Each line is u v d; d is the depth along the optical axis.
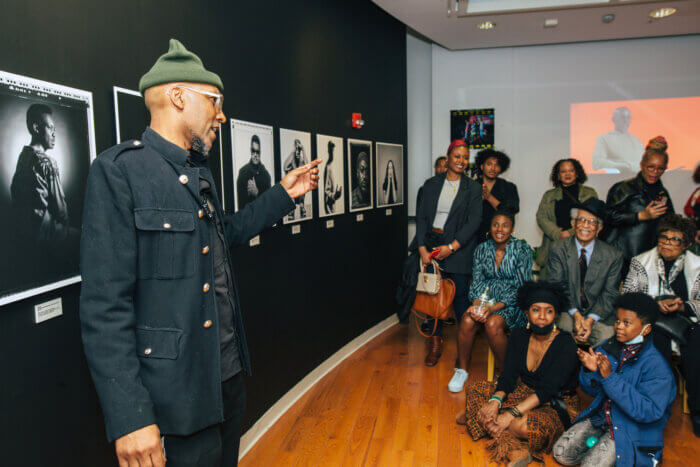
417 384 3.46
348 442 2.67
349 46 4.02
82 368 1.50
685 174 5.50
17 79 1.22
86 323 1.00
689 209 4.90
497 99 5.88
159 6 1.90
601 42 5.58
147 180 1.09
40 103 1.30
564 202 4.54
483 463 2.45
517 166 5.89
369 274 4.51
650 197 4.09
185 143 1.23
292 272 3.17
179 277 1.11
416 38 6.13
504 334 3.27
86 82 1.51
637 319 2.21
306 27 3.33
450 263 3.81
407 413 3.01
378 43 4.61
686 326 2.75
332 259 3.79
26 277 1.25
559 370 2.54
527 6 4.42
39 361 1.33
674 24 4.93
